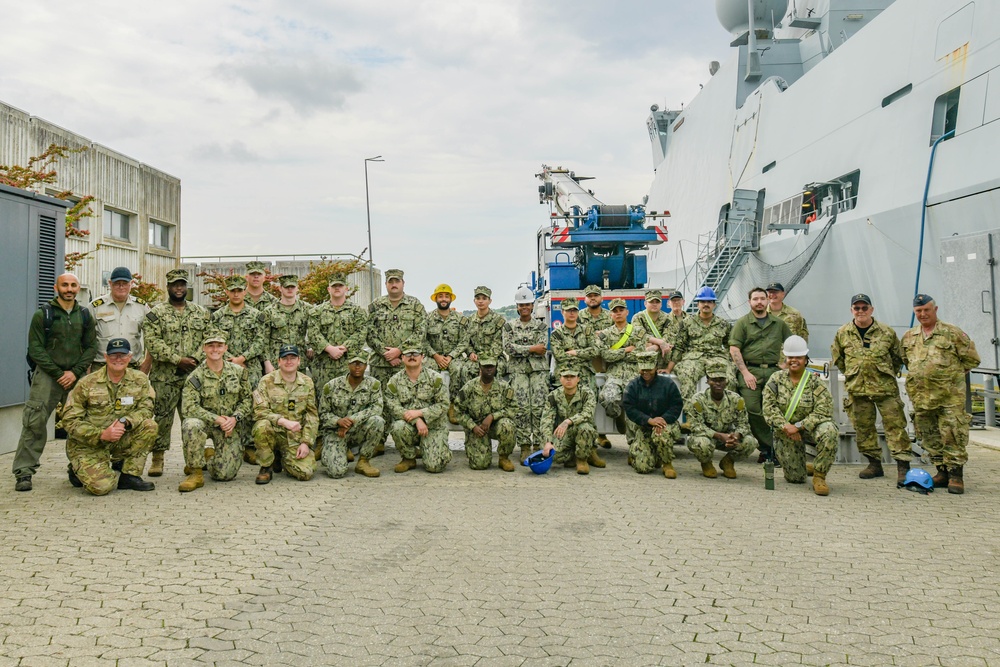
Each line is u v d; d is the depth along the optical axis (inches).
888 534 208.5
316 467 311.6
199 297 1130.7
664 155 1069.8
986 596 157.6
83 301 351.3
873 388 281.1
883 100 510.3
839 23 687.7
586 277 521.7
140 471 264.2
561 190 615.5
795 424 275.1
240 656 127.0
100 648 130.0
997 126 402.9
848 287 549.3
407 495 259.4
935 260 453.4
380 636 136.0
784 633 137.8
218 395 275.6
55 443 356.2
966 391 380.2
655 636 136.4
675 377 349.7
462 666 123.6
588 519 225.6
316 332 322.7
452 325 351.6
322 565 178.7
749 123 728.3
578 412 308.7
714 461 335.3
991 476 292.4
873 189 513.0
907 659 126.4
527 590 161.6
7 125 648.4
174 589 160.9
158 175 898.1
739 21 791.1
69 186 730.2
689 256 890.1
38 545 193.3
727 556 187.0
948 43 446.9
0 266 315.9
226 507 239.0
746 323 327.0
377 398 300.7
